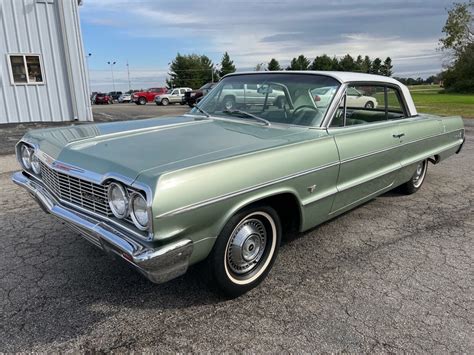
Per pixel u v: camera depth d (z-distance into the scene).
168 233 2.14
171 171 2.16
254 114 3.64
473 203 4.96
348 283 3.01
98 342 2.31
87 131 3.18
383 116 4.19
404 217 4.43
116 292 2.83
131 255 2.10
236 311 2.64
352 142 3.36
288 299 2.78
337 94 3.40
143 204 2.11
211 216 2.34
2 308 2.62
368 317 2.59
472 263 3.36
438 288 2.95
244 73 4.11
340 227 4.11
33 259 3.31
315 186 3.03
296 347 2.30
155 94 39.94
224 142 2.80
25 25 11.92
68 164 2.60
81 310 2.61
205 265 2.58
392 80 4.28
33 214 4.39
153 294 2.81
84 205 2.56
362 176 3.58
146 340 2.34
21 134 10.28
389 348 2.30
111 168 2.31
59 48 12.64
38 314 2.56
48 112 12.81
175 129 3.25
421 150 4.57
